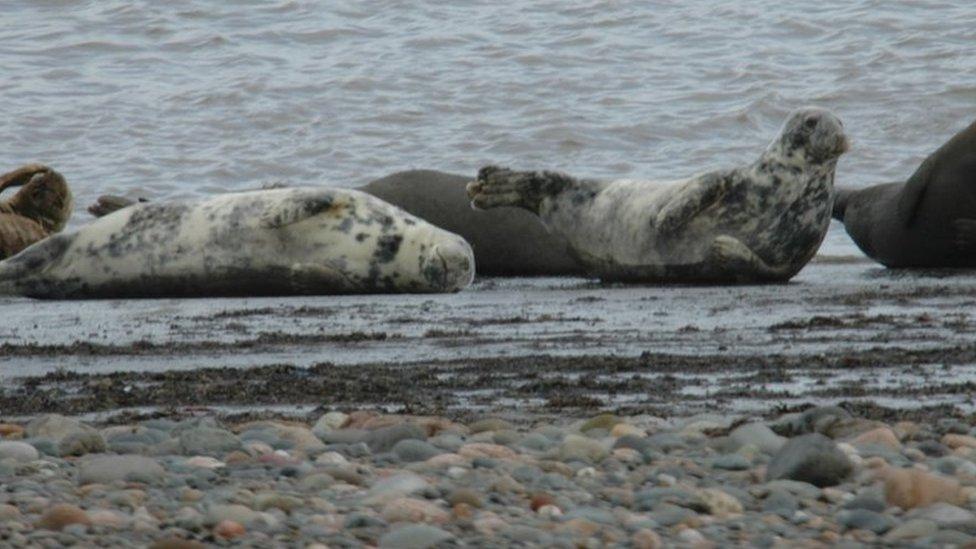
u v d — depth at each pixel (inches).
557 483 975.6
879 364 1464.1
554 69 5191.9
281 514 888.9
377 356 1601.9
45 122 4694.9
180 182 4072.3
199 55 5506.9
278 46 5570.9
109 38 5654.5
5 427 1181.1
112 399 1374.3
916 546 805.9
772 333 1697.8
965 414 1214.9
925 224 2503.7
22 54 5502.0
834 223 3262.8
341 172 4207.7
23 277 2261.3
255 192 2244.1
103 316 2003.0
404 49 5462.6
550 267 2536.9
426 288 2213.3
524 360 1544.0
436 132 4554.6
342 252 2206.0
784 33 5565.9
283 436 1151.0
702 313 1888.5
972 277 2317.9
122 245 2240.4
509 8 5876.0
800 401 1295.5
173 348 1691.7
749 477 997.2
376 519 868.0
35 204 2618.1
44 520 856.9
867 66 5152.6
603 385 1386.6
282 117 4714.6
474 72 5147.6
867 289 2119.8
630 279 2321.6
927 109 4699.8
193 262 2220.7
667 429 1162.6
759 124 4596.5
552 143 4421.8
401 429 1123.9
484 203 2370.8
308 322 1895.9
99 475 1000.9
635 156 4328.3
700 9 5816.9
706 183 2244.1
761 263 2234.3
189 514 885.2
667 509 889.5
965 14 5649.6
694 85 5007.4
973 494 918.4
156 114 4766.2
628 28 5649.6
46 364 1595.7
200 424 1202.6
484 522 861.2
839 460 981.2
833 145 2226.9
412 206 2586.1
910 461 1030.4
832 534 844.6
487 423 1189.1
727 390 1354.6
